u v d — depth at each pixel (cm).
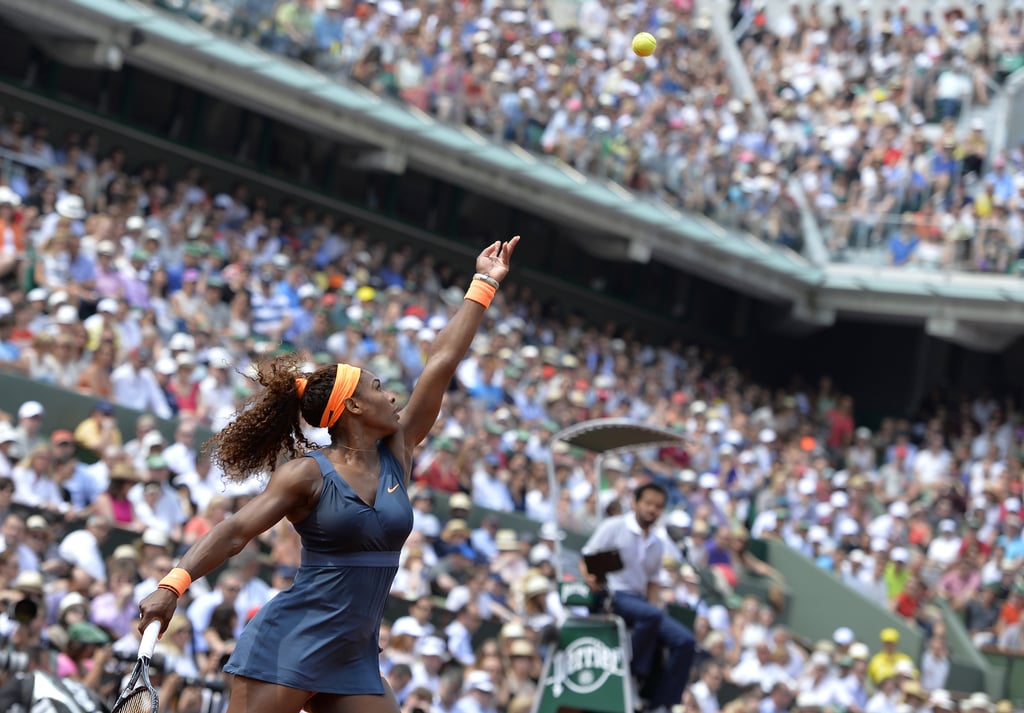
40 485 4094
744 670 5303
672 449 6644
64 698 2619
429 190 7806
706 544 6056
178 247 5681
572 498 5612
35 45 6294
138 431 4481
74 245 5125
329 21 6600
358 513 1537
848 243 8425
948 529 6794
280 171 7188
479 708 4188
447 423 5662
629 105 7781
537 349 7000
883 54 9025
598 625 3184
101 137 6550
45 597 3497
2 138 5578
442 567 4806
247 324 5544
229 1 6269
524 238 8194
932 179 8306
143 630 1473
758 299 9169
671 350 8350
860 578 6488
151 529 4025
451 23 7225
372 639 1565
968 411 8388
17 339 4659
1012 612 6488
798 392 8681
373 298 6212
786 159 8600
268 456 1617
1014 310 8075
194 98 6869
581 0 8325
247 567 3988
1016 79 8812
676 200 7894
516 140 7306
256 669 1524
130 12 5997
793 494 6956
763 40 9300
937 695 5531
